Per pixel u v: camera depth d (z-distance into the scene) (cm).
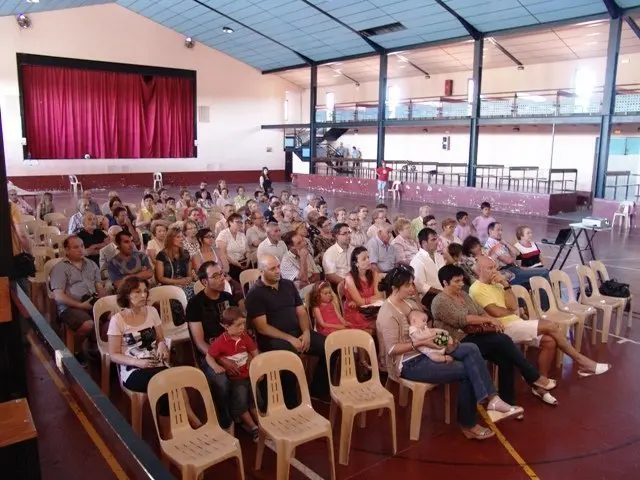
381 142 2072
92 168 2195
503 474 330
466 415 369
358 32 1864
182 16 2109
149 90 2295
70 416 382
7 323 186
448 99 1989
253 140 2661
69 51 2061
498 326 411
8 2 1589
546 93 1823
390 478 325
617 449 360
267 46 2255
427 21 1650
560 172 1745
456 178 2188
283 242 628
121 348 365
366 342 369
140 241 764
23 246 635
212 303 402
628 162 1702
